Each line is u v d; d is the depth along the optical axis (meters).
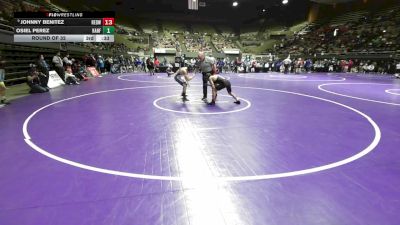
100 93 11.79
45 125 6.55
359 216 3.00
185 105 9.16
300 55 35.75
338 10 41.09
